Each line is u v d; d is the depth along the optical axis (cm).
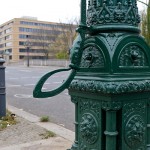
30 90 1302
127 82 189
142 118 207
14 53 8869
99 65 198
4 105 630
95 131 203
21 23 8900
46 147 409
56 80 1769
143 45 205
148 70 209
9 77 2127
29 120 611
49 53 6794
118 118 198
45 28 7588
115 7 201
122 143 196
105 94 189
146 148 211
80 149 221
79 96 217
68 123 620
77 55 192
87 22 219
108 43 192
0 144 438
